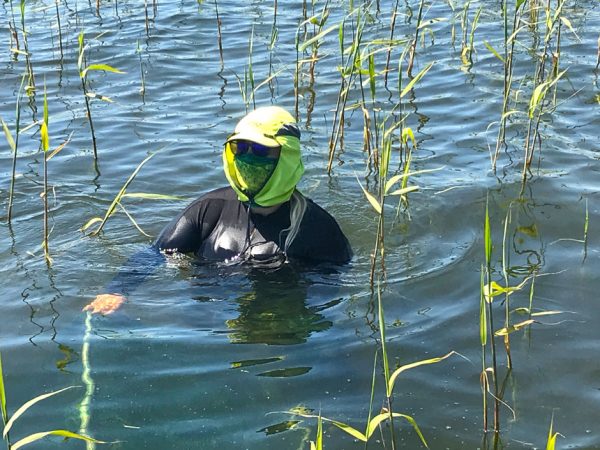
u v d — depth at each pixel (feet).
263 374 6.89
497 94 14.12
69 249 9.33
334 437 6.09
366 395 6.59
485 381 6.27
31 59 16.51
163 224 10.00
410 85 9.93
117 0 21.26
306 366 7.00
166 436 6.12
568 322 7.61
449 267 8.72
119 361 7.07
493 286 6.24
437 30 17.83
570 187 10.57
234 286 8.29
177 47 17.22
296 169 8.28
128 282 8.36
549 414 6.34
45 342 7.38
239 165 8.17
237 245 8.63
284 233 8.57
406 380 6.80
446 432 6.14
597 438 6.04
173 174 11.35
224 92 14.64
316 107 13.87
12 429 6.19
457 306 7.97
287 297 8.12
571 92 14.01
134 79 15.37
